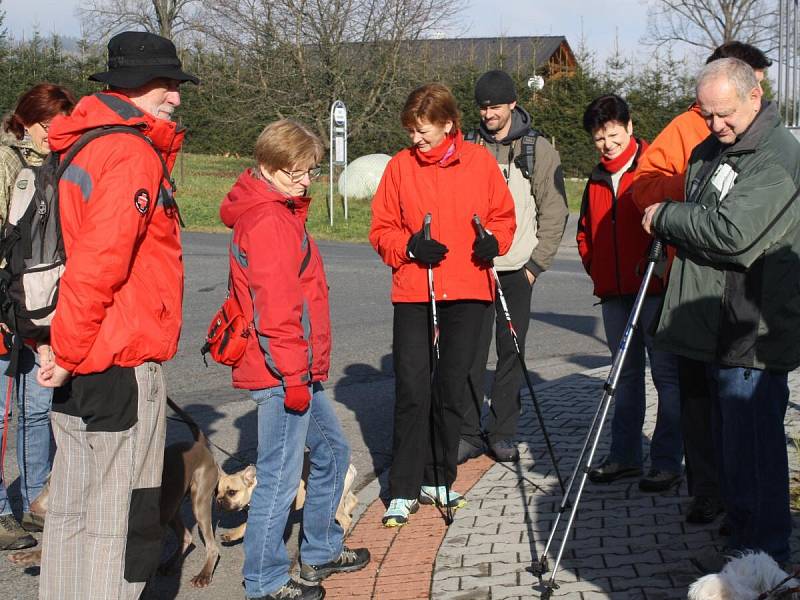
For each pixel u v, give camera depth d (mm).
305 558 4430
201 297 12438
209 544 4539
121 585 3523
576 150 35531
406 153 5289
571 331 10922
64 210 3422
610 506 5098
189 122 43250
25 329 3691
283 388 3998
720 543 4516
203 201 26719
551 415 7027
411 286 5098
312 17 34000
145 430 3539
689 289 4113
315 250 4180
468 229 5109
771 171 3779
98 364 3400
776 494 4031
